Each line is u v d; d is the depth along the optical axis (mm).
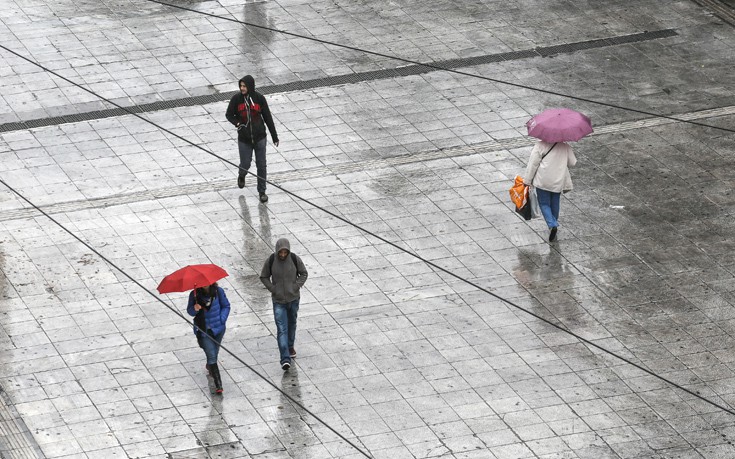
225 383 44812
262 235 53344
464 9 73875
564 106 63438
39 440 42156
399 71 66688
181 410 43531
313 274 50812
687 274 50844
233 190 56531
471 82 65625
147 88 65000
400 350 46531
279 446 41812
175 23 71812
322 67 67188
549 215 52406
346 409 43531
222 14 72875
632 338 47062
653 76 66375
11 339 47156
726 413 43219
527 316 48312
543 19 72562
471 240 53000
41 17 72375
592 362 45812
